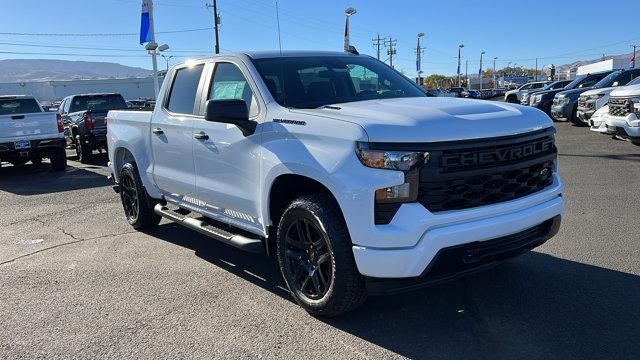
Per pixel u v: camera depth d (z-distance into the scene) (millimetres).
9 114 12508
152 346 3639
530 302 4027
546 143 3930
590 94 15055
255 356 3445
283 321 3939
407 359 3324
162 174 5688
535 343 3428
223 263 5336
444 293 4266
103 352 3588
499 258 3619
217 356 3463
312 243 3854
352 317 3934
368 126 3424
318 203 3705
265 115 4203
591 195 7398
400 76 5297
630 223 5945
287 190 4219
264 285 4691
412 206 3311
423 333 3645
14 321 4145
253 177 4277
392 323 3809
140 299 4469
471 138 3432
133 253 5777
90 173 12703
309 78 4590
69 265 5461
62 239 6508
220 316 4070
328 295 3729
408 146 3312
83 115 14656
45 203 8977
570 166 9828
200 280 4867
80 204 8734
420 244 3295
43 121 12695
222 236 4707
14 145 12320
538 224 3816
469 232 3371
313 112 3877
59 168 13367
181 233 6543
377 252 3350
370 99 4516
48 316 4207
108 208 8281
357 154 3410
